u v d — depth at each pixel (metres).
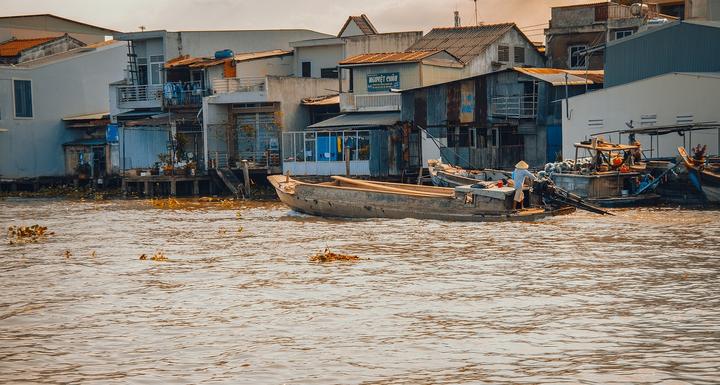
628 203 97.62
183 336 42.34
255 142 144.25
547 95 119.25
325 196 94.19
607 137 109.19
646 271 56.47
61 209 118.81
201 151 151.00
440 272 58.00
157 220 98.50
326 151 131.50
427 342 40.47
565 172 99.06
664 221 82.81
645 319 43.81
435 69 136.50
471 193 84.69
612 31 144.50
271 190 134.38
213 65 148.38
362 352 39.03
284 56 159.38
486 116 123.75
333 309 47.47
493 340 40.59
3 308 49.25
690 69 112.19
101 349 40.34
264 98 140.12
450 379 35.19
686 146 103.62
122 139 148.62
